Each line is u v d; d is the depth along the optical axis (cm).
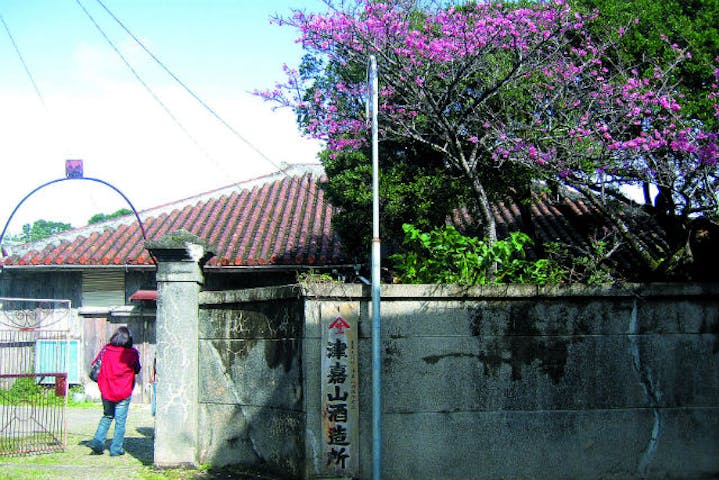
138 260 1398
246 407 738
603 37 1055
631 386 688
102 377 831
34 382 1406
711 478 684
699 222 860
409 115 1030
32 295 1474
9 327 1432
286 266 1346
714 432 692
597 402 682
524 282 752
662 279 842
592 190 1156
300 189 1762
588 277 827
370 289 677
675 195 1031
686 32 1023
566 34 1081
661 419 686
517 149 986
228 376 758
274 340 718
